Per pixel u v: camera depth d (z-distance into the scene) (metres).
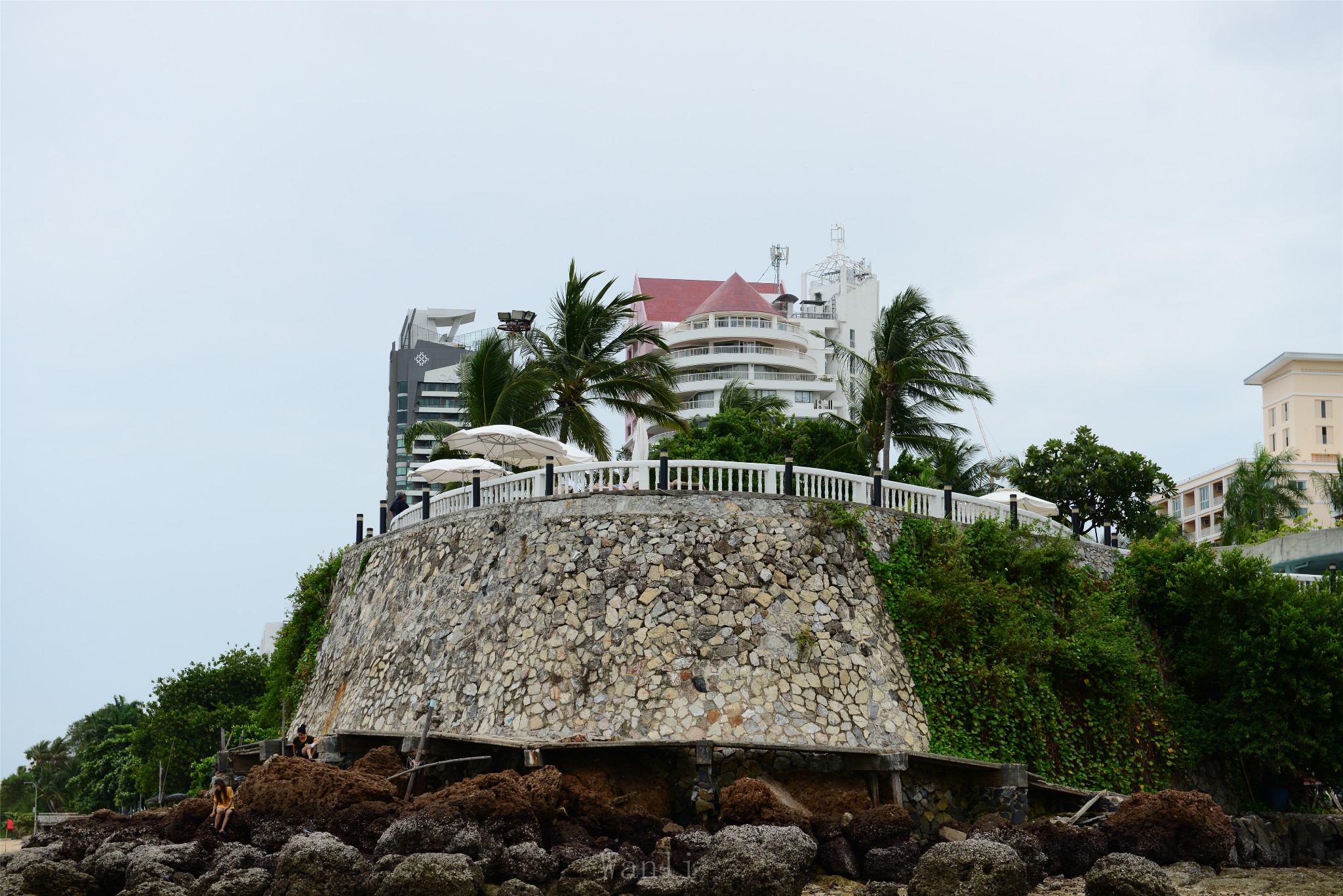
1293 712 33.56
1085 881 25.95
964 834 28.88
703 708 29.83
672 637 30.80
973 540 34.94
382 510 43.84
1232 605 35.88
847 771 29.69
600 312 50.97
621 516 32.72
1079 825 29.48
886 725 30.70
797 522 32.97
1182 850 28.34
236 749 39.69
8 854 31.58
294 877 24.47
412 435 60.31
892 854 26.17
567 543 32.72
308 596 47.34
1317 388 112.12
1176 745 35.28
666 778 29.14
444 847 24.95
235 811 27.61
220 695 66.12
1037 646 32.94
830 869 26.64
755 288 139.00
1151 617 38.25
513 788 26.28
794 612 31.58
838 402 123.31
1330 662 32.84
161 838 29.47
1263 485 71.25
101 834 30.45
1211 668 36.16
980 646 32.94
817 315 135.00
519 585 33.00
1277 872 29.97
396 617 37.41
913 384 52.44
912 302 52.34
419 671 34.50
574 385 50.00
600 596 31.67
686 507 32.69
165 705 65.38
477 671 32.50
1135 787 33.53
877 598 32.94
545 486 34.31
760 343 118.50
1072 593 36.09
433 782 30.70
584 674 30.64
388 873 24.34
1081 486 65.81
